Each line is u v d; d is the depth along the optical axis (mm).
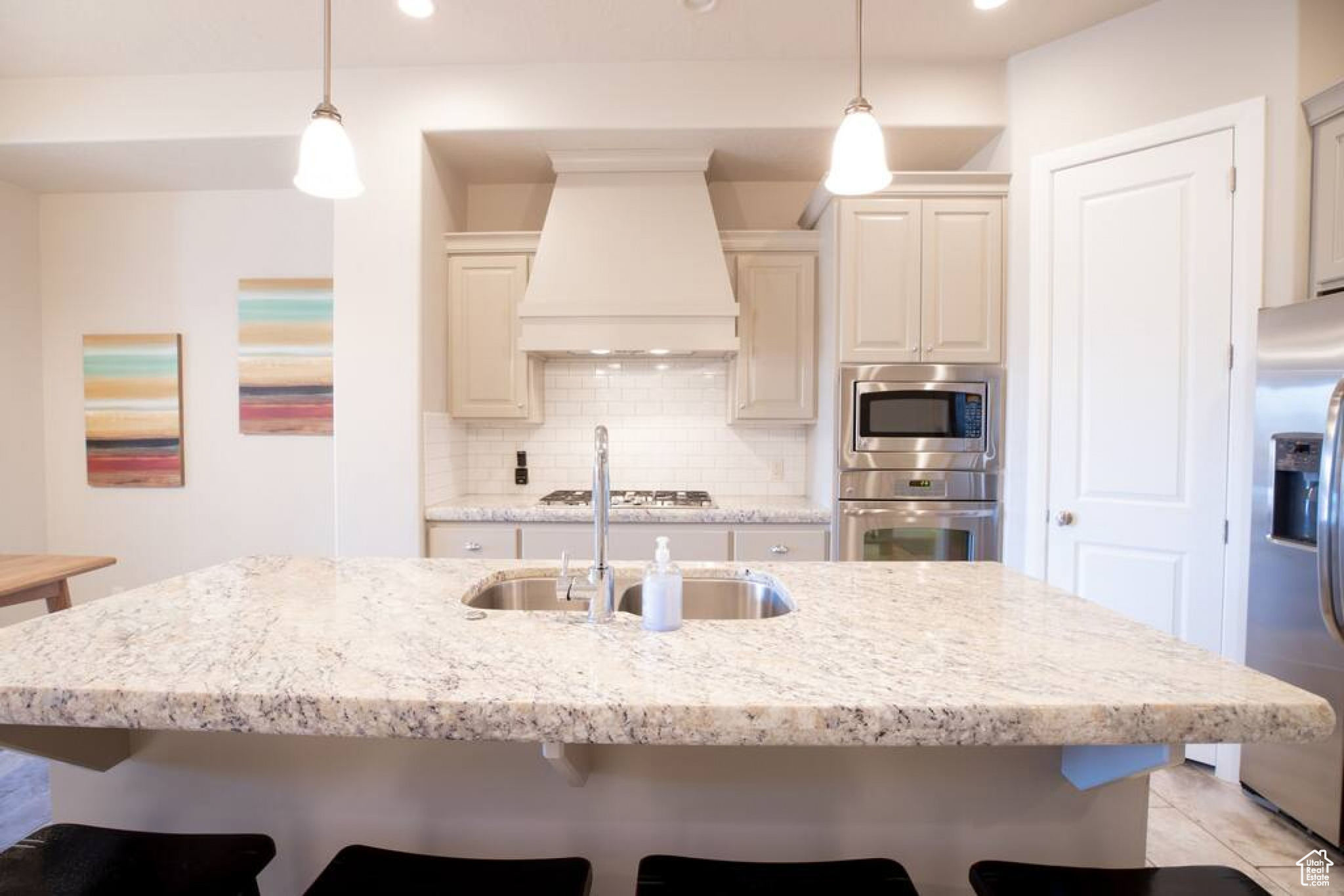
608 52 2613
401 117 2707
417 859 967
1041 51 2543
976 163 2902
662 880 919
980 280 2666
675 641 1009
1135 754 945
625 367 3348
